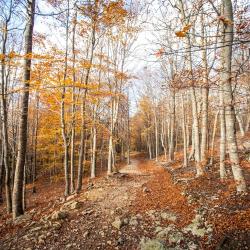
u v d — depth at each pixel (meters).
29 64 7.66
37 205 11.15
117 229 6.32
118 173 15.68
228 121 6.83
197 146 10.27
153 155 44.16
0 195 15.42
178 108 28.34
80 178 11.88
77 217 7.19
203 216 6.17
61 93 10.63
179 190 8.80
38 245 5.68
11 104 14.47
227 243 4.89
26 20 7.32
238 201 6.32
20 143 7.95
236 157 6.82
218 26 5.04
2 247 5.75
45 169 26.77
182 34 2.95
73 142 12.79
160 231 5.95
